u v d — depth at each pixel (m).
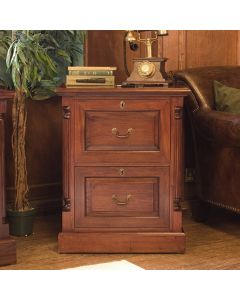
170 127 2.75
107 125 2.74
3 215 2.57
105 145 2.75
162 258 2.70
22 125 3.05
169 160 2.76
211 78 3.32
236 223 3.36
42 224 3.30
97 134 2.75
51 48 3.17
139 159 2.75
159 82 2.93
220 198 3.13
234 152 3.01
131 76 2.95
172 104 2.74
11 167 3.38
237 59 3.76
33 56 2.92
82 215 2.77
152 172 2.77
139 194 2.77
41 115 3.45
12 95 2.52
